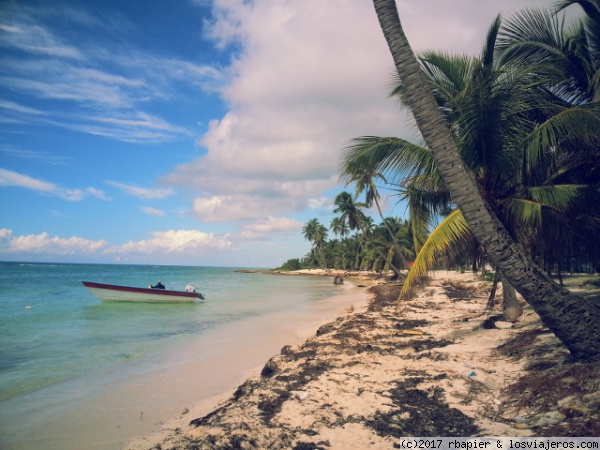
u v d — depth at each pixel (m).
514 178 8.75
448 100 9.81
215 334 14.27
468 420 5.12
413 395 6.19
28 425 6.03
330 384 6.98
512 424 4.83
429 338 10.73
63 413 6.53
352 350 9.63
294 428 5.24
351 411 5.73
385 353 9.23
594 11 10.31
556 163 9.12
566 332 6.06
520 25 10.16
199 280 66.19
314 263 128.88
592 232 9.25
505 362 7.38
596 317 6.05
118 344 12.34
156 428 5.86
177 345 12.25
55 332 14.28
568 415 4.61
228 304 25.64
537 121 10.42
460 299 21.72
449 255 8.90
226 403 6.87
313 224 114.44
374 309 20.23
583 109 6.88
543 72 9.75
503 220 8.39
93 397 7.35
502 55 10.41
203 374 8.95
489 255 6.36
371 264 72.62
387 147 8.74
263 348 11.80
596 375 5.34
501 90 7.71
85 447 5.25
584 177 9.73
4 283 45.81
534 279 6.13
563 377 5.59
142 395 7.47
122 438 5.53
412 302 21.70
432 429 4.97
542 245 9.31
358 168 9.06
